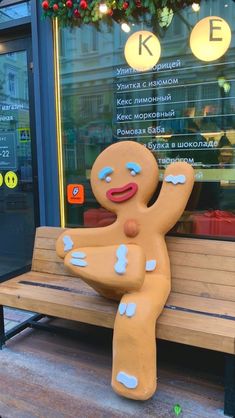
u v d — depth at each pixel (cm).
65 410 160
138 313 153
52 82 244
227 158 208
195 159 216
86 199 247
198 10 206
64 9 233
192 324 156
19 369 189
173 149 221
